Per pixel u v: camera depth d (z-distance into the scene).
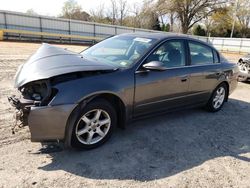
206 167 3.15
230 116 5.19
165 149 3.52
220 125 4.62
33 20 24.84
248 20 57.16
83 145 3.23
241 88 8.21
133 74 3.50
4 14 23.11
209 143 3.84
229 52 35.06
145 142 3.67
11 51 13.51
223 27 51.88
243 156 3.52
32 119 2.80
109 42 4.43
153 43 3.91
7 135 3.52
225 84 5.41
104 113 3.36
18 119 2.94
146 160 3.20
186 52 4.40
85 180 2.71
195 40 4.68
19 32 21.92
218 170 3.11
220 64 5.16
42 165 2.91
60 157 3.10
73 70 2.96
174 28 51.19
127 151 3.37
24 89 3.04
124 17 52.56
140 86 3.58
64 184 2.61
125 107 3.49
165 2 47.06
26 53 13.04
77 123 3.08
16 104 2.94
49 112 2.82
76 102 2.94
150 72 3.71
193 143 3.79
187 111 5.26
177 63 4.21
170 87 4.04
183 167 3.11
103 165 3.01
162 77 3.86
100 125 3.37
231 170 3.14
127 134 3.88
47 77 2.81
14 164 2.87
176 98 4.24
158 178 2.85
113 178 2.78
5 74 7.33
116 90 3.29
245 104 6.25
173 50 4.16
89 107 3.15
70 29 27.34
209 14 48.41
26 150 3.19
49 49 3.62
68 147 3.32
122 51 3.96
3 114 4.23
